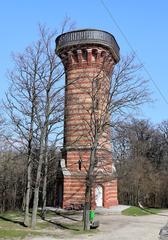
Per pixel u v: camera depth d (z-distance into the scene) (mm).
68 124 46344
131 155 81438
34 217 29891
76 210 44906
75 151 46625
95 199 45969
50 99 31391
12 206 59094
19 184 60344
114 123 34250
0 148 55188
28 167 31578
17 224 31359
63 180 46656
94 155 32312
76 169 46594
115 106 33562
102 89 36406
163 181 80562
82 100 45469
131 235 28062
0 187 57875
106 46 47594
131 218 41500
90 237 26031
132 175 73250
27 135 31406
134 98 33625
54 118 32125
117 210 45938
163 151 89750
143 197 77312
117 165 67312
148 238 26953
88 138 42719
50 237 25234
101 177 41906
